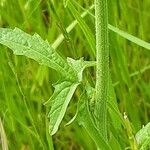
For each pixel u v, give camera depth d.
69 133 0.34
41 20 0.35
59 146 0.34
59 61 0.20
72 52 0.29
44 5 0.37
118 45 0.31
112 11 0.31
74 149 0.34
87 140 0.32
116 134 0.27
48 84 0.33
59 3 0.34
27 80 0.33
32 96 0.33
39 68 0.32
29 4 0.34
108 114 0.27
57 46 0.32
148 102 0.34
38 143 0.31
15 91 0.31
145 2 0.38
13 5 0.34
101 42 0.20
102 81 0.20
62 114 0.19
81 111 0.20
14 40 0.20
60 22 0.29
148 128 0.22
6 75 0.32
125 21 0.35
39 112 0.32
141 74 0.35
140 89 0.34
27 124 0.32
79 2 0.34
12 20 0.34
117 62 0.31
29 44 0.20
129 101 0.31
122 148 0.27
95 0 0.19
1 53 0.31
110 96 0.24
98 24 0.19
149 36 0.38
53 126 0.19
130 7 0.36
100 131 0.21
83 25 0.27
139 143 0.22
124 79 0.32
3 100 0.32
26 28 0.34
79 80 0.20
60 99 0.20
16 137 0.32
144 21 0.38
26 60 0.33
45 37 0.34
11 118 0.31
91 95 0.21
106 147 0.21
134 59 0.36
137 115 0.31
